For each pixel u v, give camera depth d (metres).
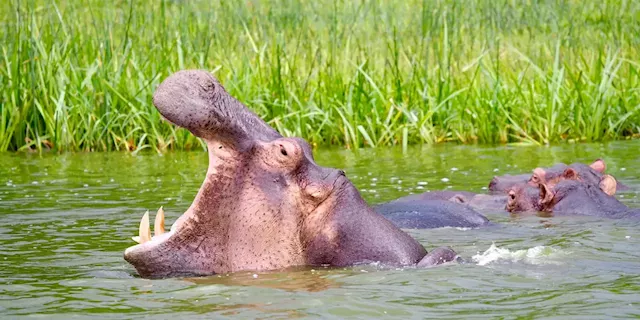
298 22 27.91
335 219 9.27
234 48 24.86
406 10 29.50
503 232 11.67
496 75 23.20
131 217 12.95
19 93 21.97
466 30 27.67
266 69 23.80
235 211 9.12
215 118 8.76
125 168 18.30
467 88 22.88
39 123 22.03
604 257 9.71
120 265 9.80
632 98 23.02
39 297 8.33
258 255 9.19
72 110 21.86
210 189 9.05
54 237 11.51
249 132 9.08
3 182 16.45
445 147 21.34
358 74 22.94
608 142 21.45
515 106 22.66
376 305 7.82
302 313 7.61
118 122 21.95
